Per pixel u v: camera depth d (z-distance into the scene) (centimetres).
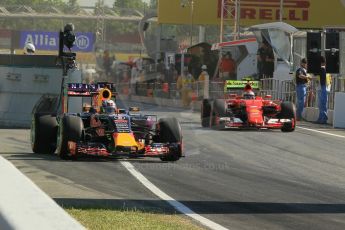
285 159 4638
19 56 6712
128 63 9569
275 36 10944
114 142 3950
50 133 4341
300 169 4162
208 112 6712
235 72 11800
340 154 5019
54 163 3956
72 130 3984
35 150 4384
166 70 11456
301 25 17212
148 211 2617
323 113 7844
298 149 5250
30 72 6644
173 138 4138
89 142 4031
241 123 6462
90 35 13762
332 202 3022
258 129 6781
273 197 3103
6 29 18238
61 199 2822
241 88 7144
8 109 6700
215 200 2967
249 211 2734
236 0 13900
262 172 3969
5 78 6738
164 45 15988
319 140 5941
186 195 3069
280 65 10838
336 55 7256
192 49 12388
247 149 5147
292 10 17175
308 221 2567
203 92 9356
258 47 11300
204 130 6469
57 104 4791
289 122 6550
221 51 12006
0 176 1545
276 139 5900
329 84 8944
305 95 8350
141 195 3022
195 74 12250
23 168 3728
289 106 6606
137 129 4184
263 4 17075
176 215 2573
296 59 11006
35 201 1352
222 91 9669
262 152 4994
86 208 2597
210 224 2417
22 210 1297
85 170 3728
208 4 16950
